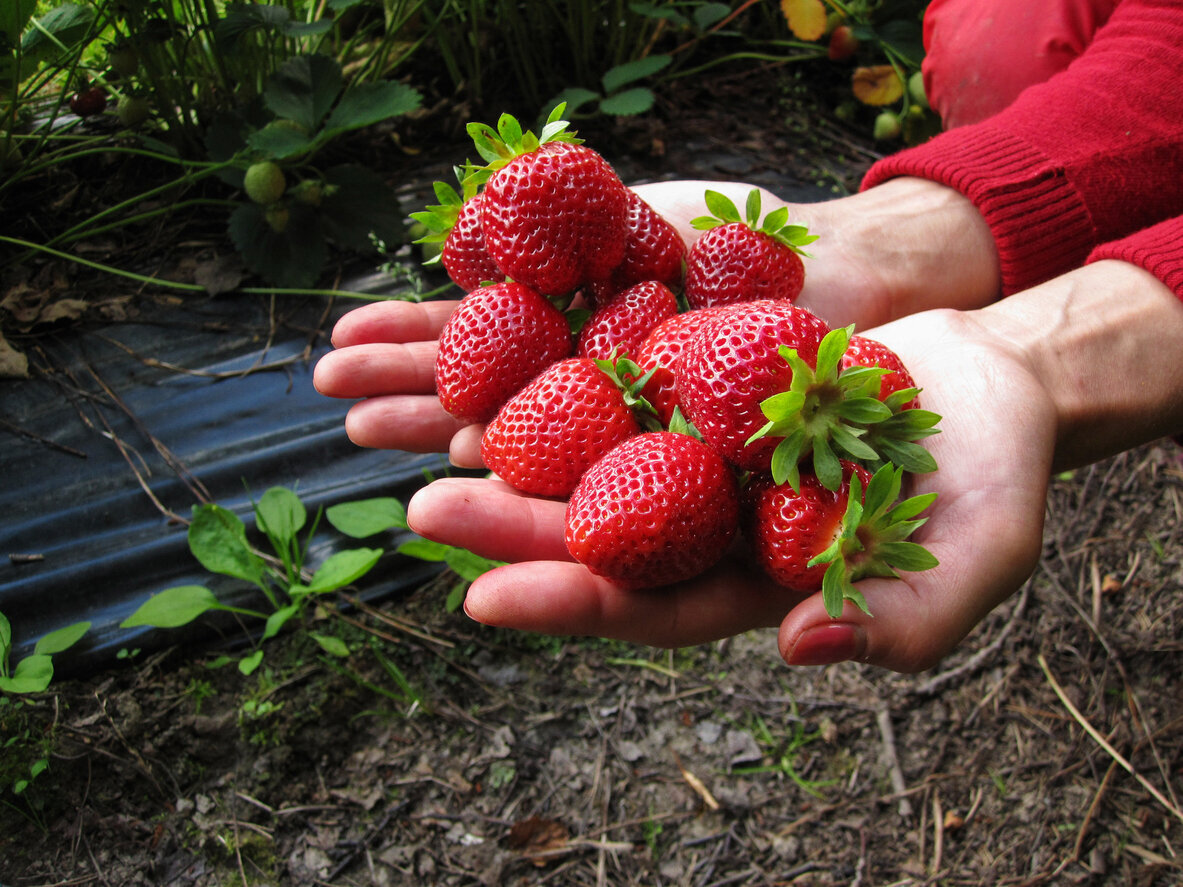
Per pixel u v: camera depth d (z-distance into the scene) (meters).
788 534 0.26
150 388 0.45
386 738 0.38
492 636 0.41
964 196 0.38
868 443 0.26
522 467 0.29
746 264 0.32
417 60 0.61
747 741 0.39
